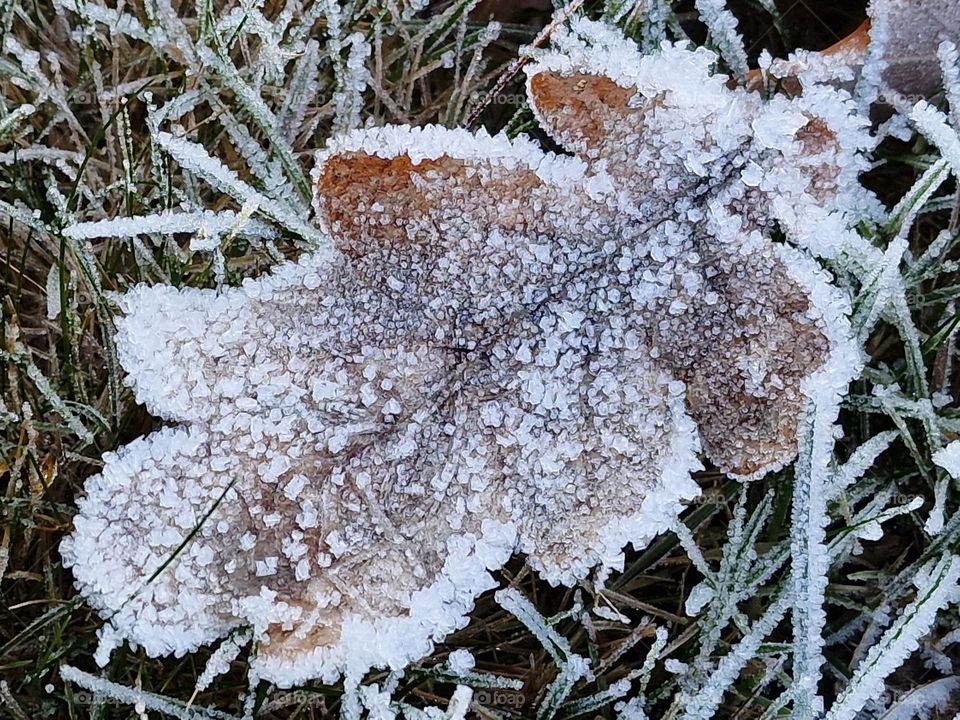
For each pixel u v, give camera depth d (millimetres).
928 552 143
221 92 155
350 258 132
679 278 128
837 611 151
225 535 127
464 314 130
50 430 144
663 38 153
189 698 143
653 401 128
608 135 130
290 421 128
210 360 129
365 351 129
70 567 138
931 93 147
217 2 159
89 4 147
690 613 142
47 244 150
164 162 150
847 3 158
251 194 140
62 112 153
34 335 153
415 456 128
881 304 140
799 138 127
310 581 126
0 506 142
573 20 144
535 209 129
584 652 151
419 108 163
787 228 127
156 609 127
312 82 153
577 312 129
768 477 147
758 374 130
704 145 127
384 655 125
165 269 149
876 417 151
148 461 128
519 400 128
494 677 142
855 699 132
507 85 158
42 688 143
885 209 149
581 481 128
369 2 155
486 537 127
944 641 142
